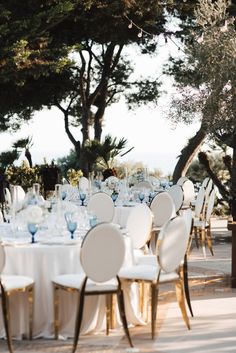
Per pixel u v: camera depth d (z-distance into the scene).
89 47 19.88
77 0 15.29
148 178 13.92
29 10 15.00
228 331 6.29
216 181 13.45
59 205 6.82
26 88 18.27
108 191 11.46
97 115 21.09
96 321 6.21
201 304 7.39
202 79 11.33
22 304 6.09
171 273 6.27
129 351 5.67
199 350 5.70
